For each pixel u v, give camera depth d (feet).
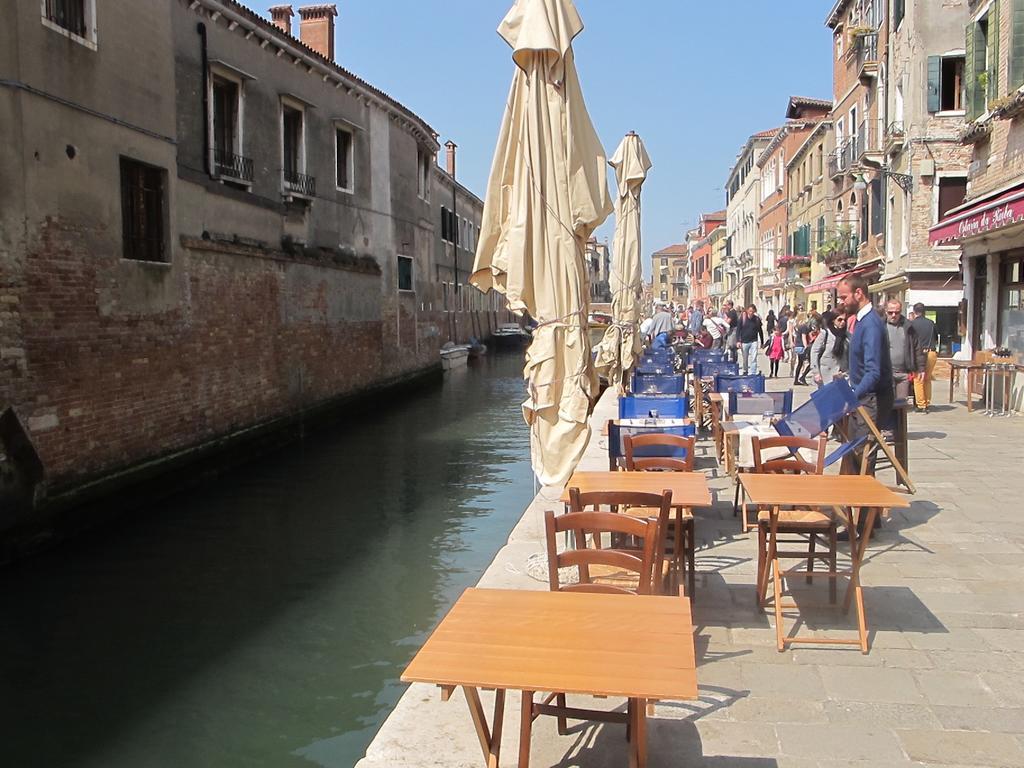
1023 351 47.29
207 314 50.57
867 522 15.15
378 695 21.18
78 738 19.19
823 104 146.82
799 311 87.25
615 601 10.54
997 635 15.87
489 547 33.63
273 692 21.35
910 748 11.87
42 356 35.35
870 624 16.48
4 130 33.58
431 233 107.14
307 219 68.03
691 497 16.39
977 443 36.78
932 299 71.46
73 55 37.93
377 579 29.94
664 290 483.51
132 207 43.86
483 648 9.12
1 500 32.04
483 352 154.30
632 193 46.55
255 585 29.48
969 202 51.85
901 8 75.51
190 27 50.60
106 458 39.58
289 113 67.05
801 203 134.62
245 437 54.29
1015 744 11.96
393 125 89.61
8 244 33.58
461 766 11.41
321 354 69.41
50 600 28.25
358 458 54.75
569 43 17.39
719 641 15.79
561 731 12.10
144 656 23.59
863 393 22.80
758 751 11.84
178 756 18.37
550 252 17.51
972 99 52.54
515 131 17.89
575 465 17.74
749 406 31.04
